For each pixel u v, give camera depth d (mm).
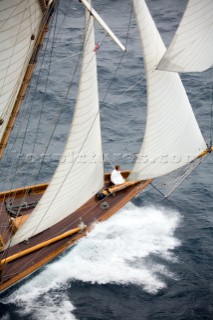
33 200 52625
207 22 44000
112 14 105250
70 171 43781
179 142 50500
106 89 81625
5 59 40000
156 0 110688
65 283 49406
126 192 54469
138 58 90688
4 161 64250
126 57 90812
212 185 63719
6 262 45812
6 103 41938
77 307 46938
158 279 50281
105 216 51781
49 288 48719
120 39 96625
